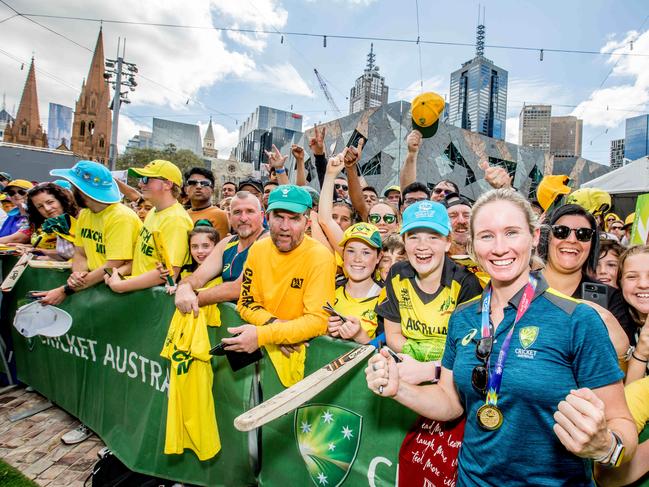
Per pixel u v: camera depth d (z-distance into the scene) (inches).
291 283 81.7
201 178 156.4
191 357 89.7
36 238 176.4
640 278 68.9
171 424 88.6
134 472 102.5
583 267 80.8
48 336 128.6
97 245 120.8
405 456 60.9
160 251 103.1
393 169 1120.2
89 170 114.0
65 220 151.1
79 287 118.6
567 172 1695.4
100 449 120.1
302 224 81.9
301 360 75.9
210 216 156.6
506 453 43.5
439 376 57.9
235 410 87.4
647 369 57.9
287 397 54.2
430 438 58.8
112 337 114.0
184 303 89.5
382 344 75.7
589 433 34.8
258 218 100.3
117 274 109.3
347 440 69.8
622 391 40.6
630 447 37.9
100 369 119.0
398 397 49.7
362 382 67.8
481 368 46.0
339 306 91.0
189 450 94.9
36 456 116.4
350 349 68.9
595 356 40.3
